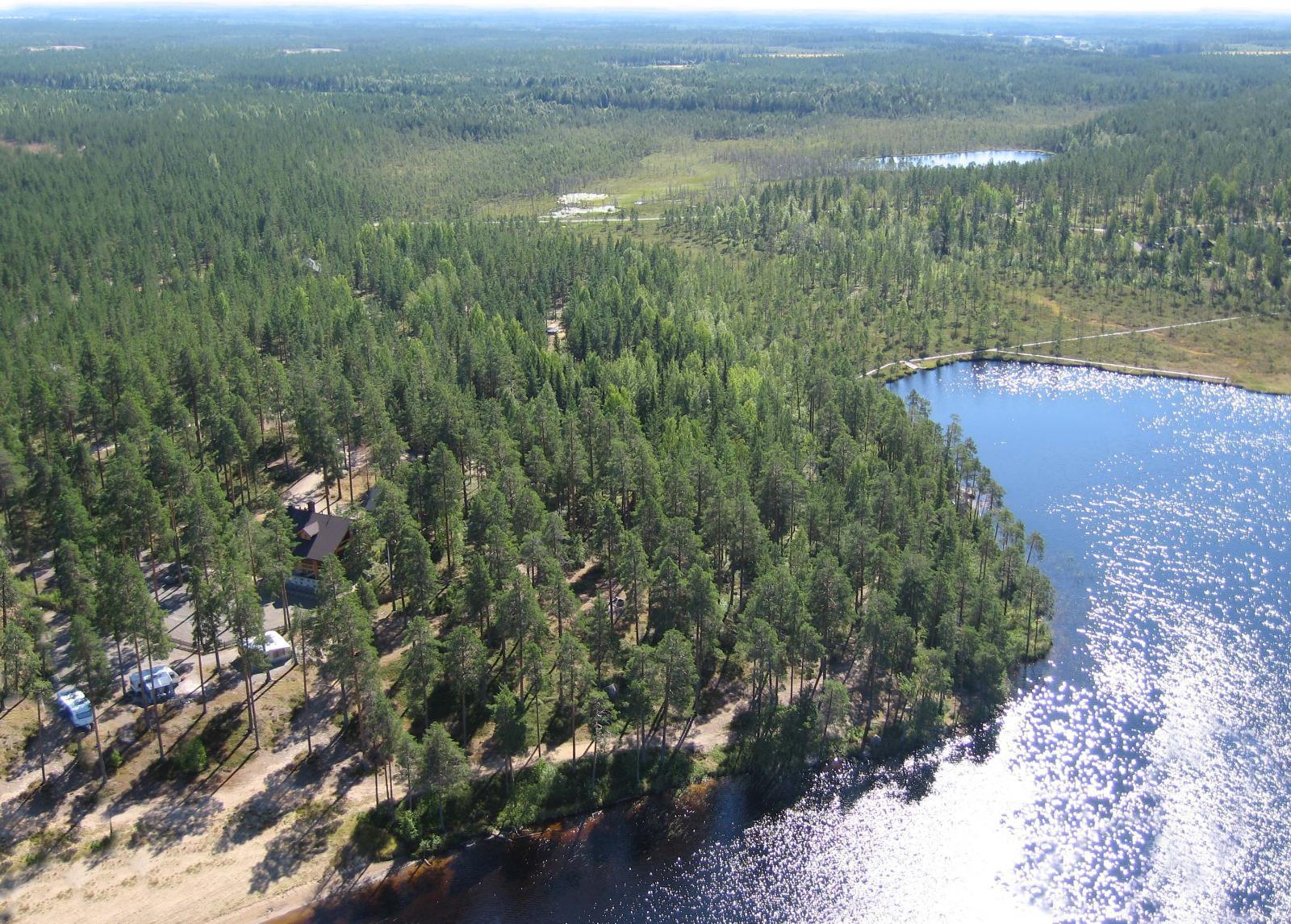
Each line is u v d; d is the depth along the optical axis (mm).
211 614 97562
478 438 135125
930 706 100375
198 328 182000
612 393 154125
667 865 87625
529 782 93438
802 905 83812
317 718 100000
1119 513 148125
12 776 91312
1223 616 121188
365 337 176500
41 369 159000
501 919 82125
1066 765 97938
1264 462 165750
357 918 81500
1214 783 95438
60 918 79500
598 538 116438
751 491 129625
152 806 89375
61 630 110062
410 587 110125
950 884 85562
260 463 149875
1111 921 81938
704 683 107688
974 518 132875
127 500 118438
